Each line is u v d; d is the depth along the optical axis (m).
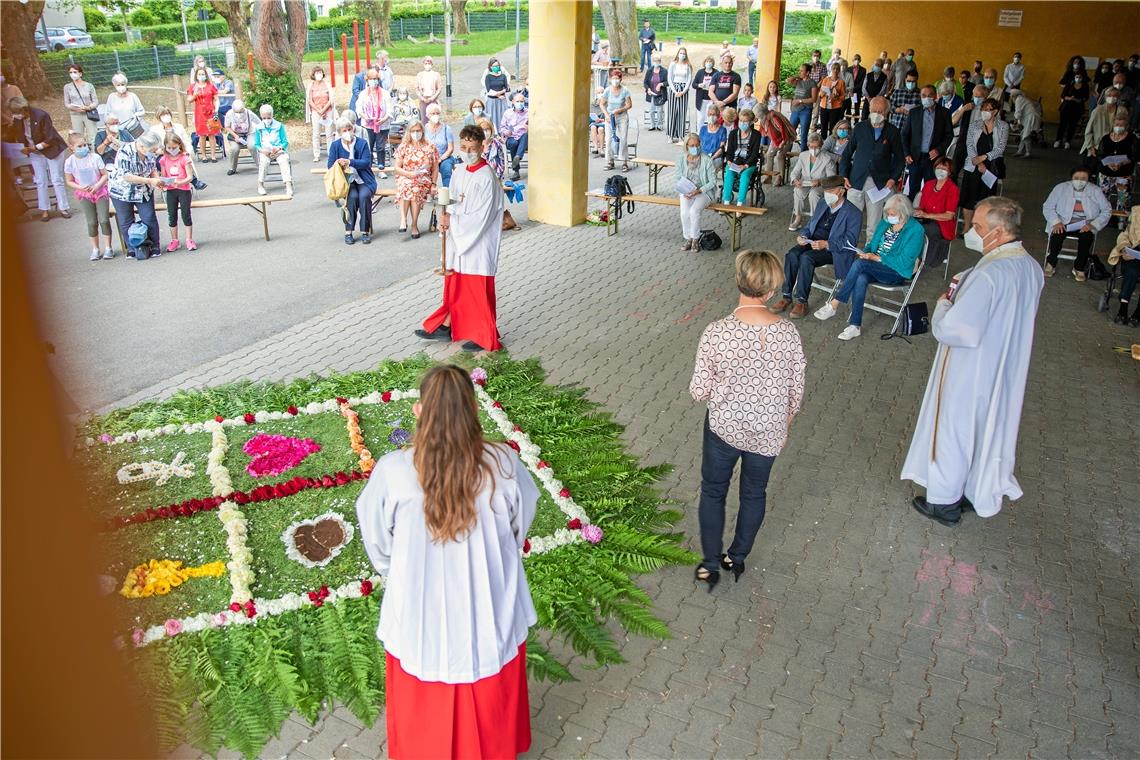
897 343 8.88
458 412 3.13
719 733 4.12
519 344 8.57
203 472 6.09
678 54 19.92
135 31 28.08
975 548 5.60
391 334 8.72
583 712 4.23
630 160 17.84
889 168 11.43
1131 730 4.19
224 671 4.36
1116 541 5.71
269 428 6.73
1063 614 5.00
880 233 9.02
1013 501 6.14
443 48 35.31
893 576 5.30
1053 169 18.50
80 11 26.98
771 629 4.83
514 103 14.96
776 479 6.34
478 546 3.27
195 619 4.60
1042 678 4.51
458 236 7.86
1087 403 7.67
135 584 4.83
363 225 11.86
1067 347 8.89
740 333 4.53
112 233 11.96
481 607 3.31
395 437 6.52
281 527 5.48
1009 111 20.55
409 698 3.38
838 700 4.34
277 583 4.98
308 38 32.66
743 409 4.62
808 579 5.26
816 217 9.51
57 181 12.62
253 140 14.38
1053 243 10.98
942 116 13.02
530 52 12.58
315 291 9.99
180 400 7.11
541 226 13.23
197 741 3.97
